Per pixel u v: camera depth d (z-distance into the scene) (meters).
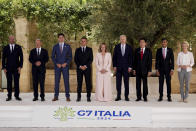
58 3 11.35
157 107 7.19
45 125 7.12
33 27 11.96
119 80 8.52
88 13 11.28
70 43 12.29
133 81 9.57
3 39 11.63
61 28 11.66
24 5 11.14
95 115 7.18
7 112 7.19
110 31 9.51
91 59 8.45
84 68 8.30
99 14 9.95
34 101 8.34
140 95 8.48
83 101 8.40
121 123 7.13
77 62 8.41
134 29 9.42
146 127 7.06
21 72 11.30
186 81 8.32
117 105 7.45
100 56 8.62
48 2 11.35
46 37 11.80
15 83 8.52
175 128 6.98
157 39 10.12
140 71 8.38
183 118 7.10
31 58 8.49
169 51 8.38
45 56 8.56
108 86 8.45
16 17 11.21
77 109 7.21
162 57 8.40
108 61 8.61
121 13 9.12
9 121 7.13
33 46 12.00
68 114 7.18
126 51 8.45
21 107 7.21
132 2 9.27
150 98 9.03
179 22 9.52
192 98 9.39
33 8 11.16
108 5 9.71
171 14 9.47
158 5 9.09
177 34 9.65
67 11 11.29
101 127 7.08
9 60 8.43
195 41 10.69
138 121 7.12
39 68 8.42
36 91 8.52
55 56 9.15
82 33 12.09
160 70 8.44
